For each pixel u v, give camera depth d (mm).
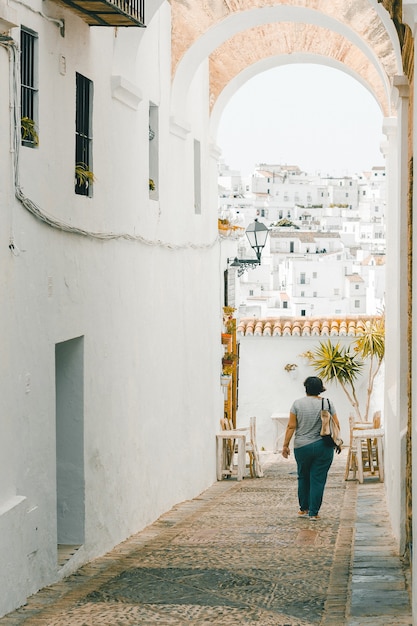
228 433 17844
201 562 8562
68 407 9352
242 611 6684
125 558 9078
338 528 10539
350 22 13516
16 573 7191
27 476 7582
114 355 10508
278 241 85375
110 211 10344
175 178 14039
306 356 22625
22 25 7605
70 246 8859
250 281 80562
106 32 10086
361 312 68250
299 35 16500
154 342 12562
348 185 134375
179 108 14164
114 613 6664
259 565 8367
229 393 20422
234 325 20156
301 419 11133
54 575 8258
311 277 71438
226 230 18562
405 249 9289
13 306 7234
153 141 12828
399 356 9312
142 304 11875
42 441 7980
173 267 13852
